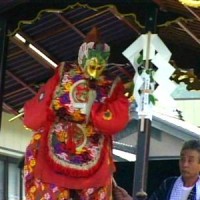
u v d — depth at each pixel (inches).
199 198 339.0
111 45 398.6
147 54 311.9
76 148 296.2
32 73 408.5
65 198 292.2
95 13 369.7
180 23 355.6
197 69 404.8
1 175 637.3
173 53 400.2
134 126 510.9
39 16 332.8
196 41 389.7
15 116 404.8
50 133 297.0
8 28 337.4
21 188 661.3
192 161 340.2
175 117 561.0
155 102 310.3
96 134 301.0
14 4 327.6
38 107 300.0
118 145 509.0
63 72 305.6
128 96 330.3
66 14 370.0
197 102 835.4
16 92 414.3
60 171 292.4
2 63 336.8
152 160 453.1
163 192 350.6
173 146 527.8
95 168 296.2
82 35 390.6
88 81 303.7
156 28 316.2
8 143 637.3
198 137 530.3
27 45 387.2
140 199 295.1
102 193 297.4
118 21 379.2
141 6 315.6
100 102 302.8
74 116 298.7
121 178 453.4
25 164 299.4
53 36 386.9
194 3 287.9
